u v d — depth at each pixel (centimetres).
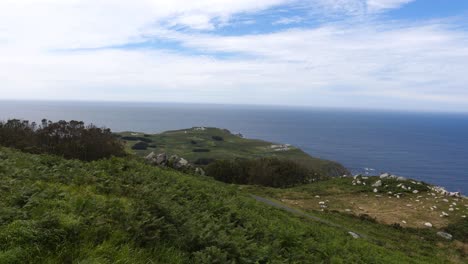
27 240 654
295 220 2033
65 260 639
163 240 826
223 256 802
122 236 770
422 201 3409
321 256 1241
